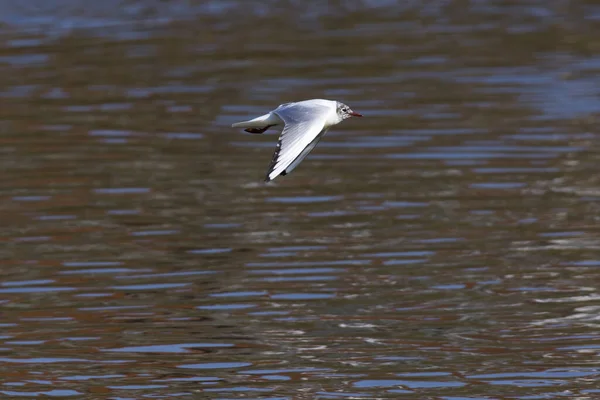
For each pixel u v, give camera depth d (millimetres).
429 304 24438
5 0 59062
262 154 36406
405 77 45188
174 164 35250
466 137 37469
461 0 60875
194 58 48781
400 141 37250
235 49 50281
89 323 23438
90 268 26656
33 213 30656
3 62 48469
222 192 32500
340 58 48375
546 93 42812
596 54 48531
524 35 52562
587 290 25016
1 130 38906
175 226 29641
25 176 33938
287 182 33562
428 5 59750
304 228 29469
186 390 20172
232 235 28906
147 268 26688
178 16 57000
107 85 44812
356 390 20109
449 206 31109
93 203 31484
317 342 22359
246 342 22406
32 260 27188
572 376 20672
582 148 36094
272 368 21172
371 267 26672
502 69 46406
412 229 29297
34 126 39438
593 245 27953
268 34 53219
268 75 45719
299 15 57219
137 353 21938
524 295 24875
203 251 27719
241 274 26250
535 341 22359
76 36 53031
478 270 26406
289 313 23969
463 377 20656
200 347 22172
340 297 24844
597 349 21875
